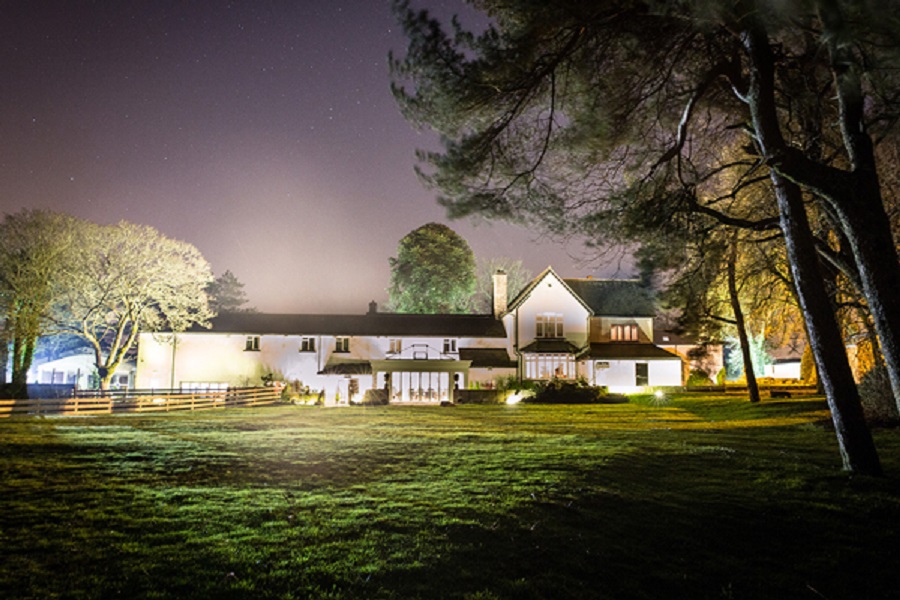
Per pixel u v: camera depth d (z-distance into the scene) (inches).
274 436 770.8
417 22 546.3
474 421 1079.0
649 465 545.3
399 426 949.8
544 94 601.9
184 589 268.7
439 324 2262.6
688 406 1465.3
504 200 618.2
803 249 523.5
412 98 569.9
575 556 322.3
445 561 305.9
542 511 390.6
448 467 534.9
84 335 1814.7
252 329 2135.8
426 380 1908.2
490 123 592.4
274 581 279.4
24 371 1696.6
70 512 373.1
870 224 451.2
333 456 592.4
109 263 1817.2
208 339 2108.8
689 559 327.9
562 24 518.0
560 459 567.8
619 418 1175.6
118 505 390.6
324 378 2117.4
